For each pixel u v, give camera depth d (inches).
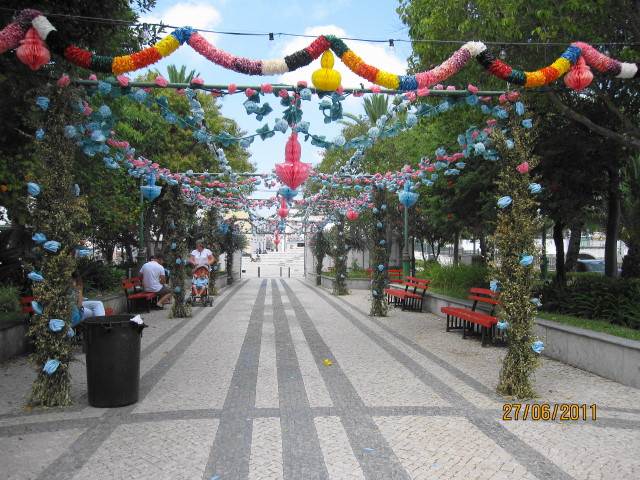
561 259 485.4
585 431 190.7
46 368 214.8
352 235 1014.4
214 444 177.0
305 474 154.3
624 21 337.4
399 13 391.2
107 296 505.7
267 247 2608.3
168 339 383.9
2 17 231.0
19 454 169.2
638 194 479.8
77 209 229.8
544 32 301.0
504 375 237.8
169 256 557.9
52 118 224.5
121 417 205.9
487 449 173.5
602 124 382.9
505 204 243.1
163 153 644.7
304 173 242.7
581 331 292.8
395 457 166.6
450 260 1261.1
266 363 303.0
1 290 387.5
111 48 296.7
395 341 375.6
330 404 221.8
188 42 197.0
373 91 227.0
